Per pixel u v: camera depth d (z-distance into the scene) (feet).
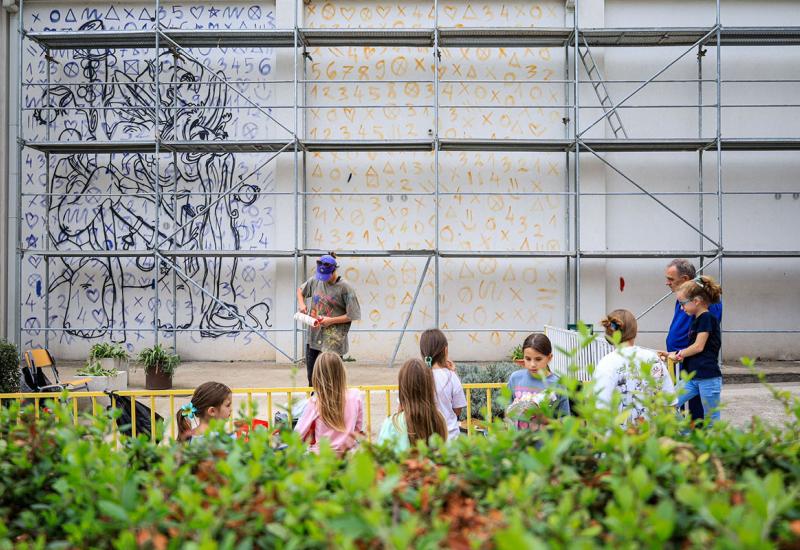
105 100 47.26
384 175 46.19
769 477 4.95
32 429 8.21
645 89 46.11
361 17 46.93
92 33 43.73
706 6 46.42
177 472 7.12
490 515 5.88
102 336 46.68
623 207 46.01
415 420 12.73
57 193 46.91
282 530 5.53
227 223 46.60
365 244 46.14
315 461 7.27
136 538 5.79
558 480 6.37
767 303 46.06
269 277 46.47
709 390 18.15
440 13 46.98
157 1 42.93
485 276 45.85
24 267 47.01
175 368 38.78
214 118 46.68
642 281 45.85
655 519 4.76
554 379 14.39
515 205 46.03
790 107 46.09
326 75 46.60
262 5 47.21
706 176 45.96
